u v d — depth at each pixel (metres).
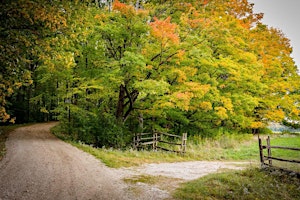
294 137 24.78
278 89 24.20
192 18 18.80
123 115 20.41
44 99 36.06
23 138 18.62
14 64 10.05
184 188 7.44
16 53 9.64
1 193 6.64
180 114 19.77
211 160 14.70
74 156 12.05
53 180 8.00
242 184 7.96
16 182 7.65
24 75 10.74
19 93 37.12
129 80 16.69
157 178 8.82
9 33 8.95
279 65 24.03
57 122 37.50
